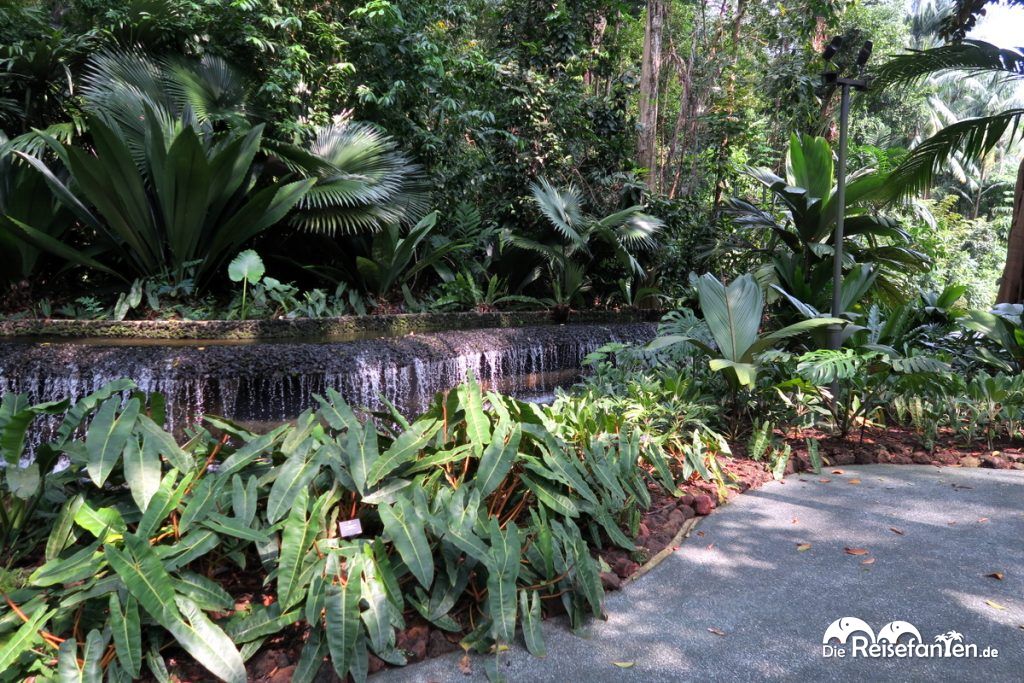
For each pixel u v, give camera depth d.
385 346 5.62
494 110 11.12
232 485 2.30
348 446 2.36
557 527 2.37
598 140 11.80
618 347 5.16
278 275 9.29
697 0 17.67
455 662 1.97
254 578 2.33
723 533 2.97
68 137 7.44
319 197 7.90
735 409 4.52
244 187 7.94
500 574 2.08
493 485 2.38
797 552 2.76
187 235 7.24
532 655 2.00
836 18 13.62
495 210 11.03
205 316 7.11
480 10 13.02
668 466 3.64
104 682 1.76
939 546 2.82
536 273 10.56
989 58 7.80
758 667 1.93
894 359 4.48
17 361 4.79
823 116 14.06
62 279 8.07
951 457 4.33
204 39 8.83
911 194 9.30
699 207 12.44
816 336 5.18
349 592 1.92
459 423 2.82
